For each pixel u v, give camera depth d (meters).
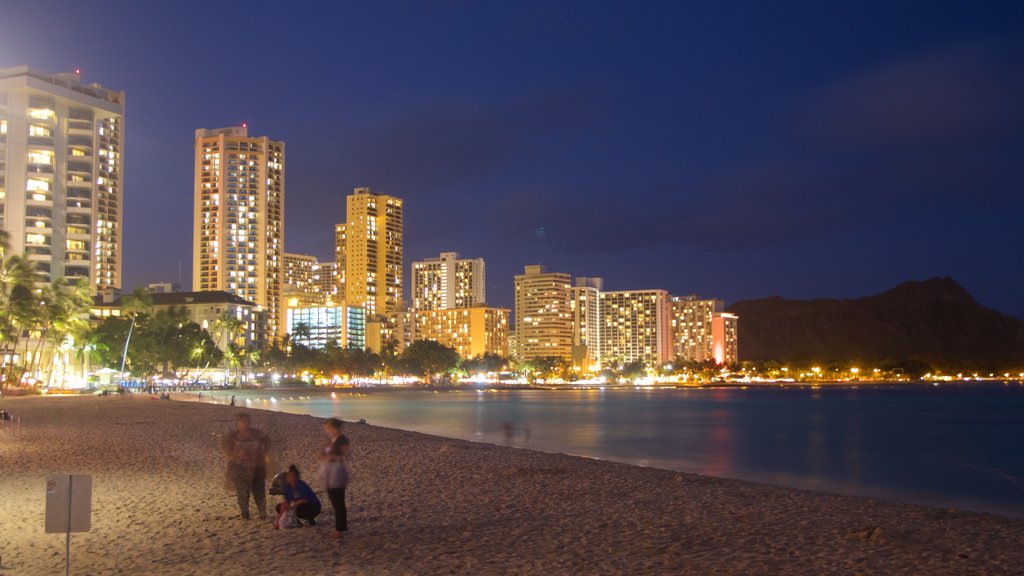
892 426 100.25
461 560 17.17
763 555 17.86
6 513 22.84
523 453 44.22
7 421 62.81
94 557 17.47
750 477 46.00
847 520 22.67
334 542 18.97
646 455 58.53
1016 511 34.03
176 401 119.94
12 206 184.75
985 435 85.12
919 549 18.56
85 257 192.12
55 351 162.00
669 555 17.81
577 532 20.48
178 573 16.05
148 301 196.25
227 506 23.77
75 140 194.00
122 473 31.72
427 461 38.81
